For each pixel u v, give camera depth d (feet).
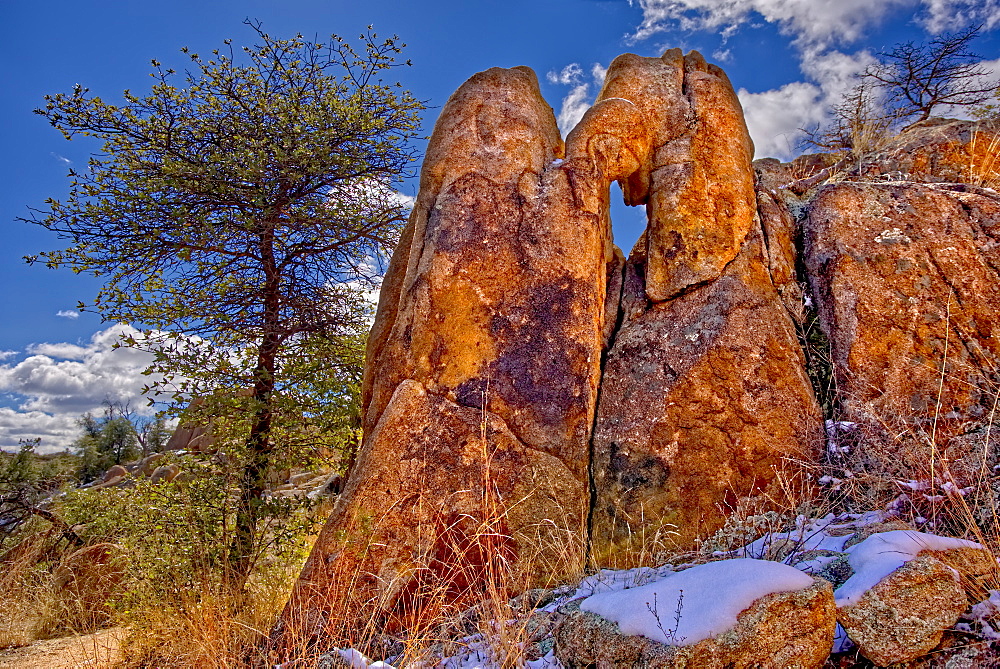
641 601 8.39
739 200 16.74
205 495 19.99
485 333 14.10
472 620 11.71
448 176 15.62
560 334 14.23
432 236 14.96
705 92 17.66
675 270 16.05
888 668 7.77
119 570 22.08
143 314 20.53
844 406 14.35
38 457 40.01
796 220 18.19
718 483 13.46
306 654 11.08
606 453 14.08
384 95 24.57
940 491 11.42
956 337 14.52
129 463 61.77
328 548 12.67
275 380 22.08
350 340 24.18
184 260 21.93
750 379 14.34
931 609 7.77
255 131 22.72
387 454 13.20
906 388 14.20
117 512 20.59
